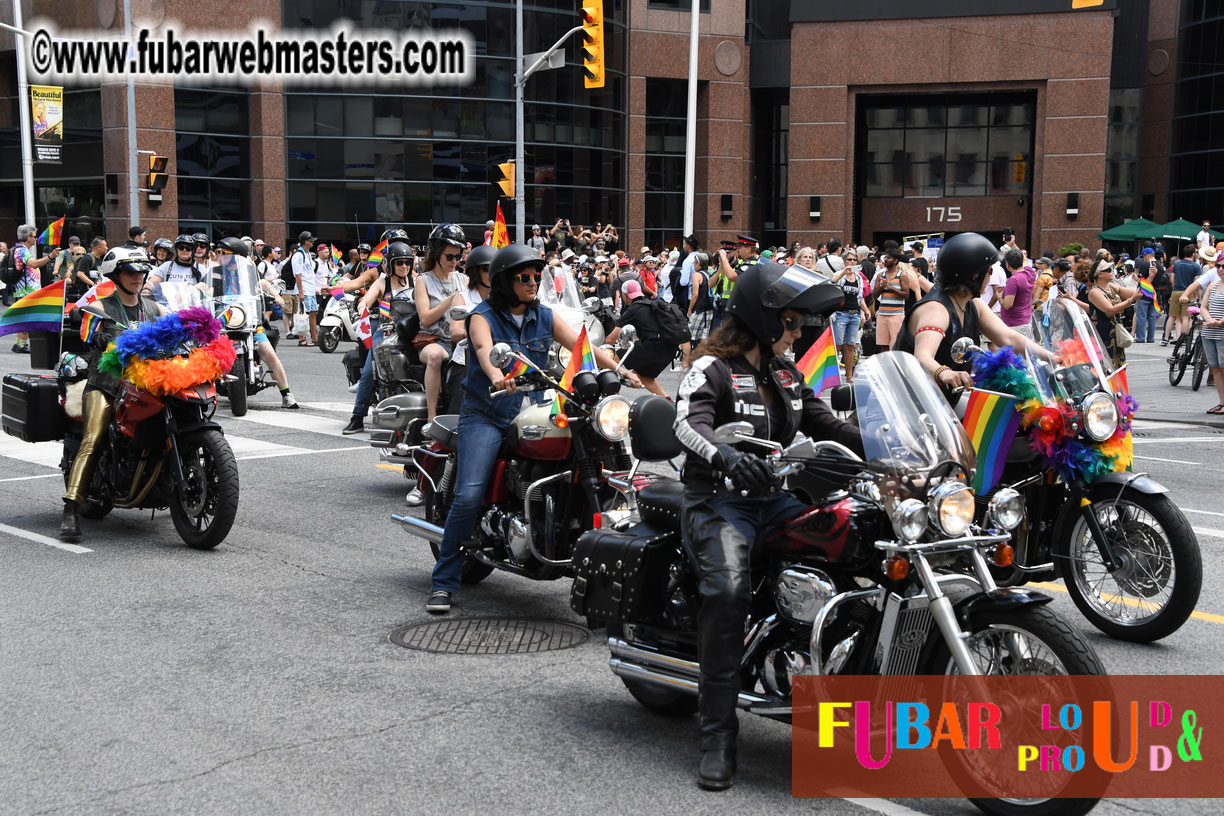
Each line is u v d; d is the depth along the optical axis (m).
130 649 5.75
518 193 25.67
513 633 6.06
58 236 10.20
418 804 4.06
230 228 39.34
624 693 5.19
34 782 4.26
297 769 4.36
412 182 39.75
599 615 4.66
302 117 39.03
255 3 38.53
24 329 8.54
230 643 5.85
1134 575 5.85
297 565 7.40
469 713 4.93
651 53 43.12
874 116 46.19
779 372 4.36
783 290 4.18
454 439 6.75
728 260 18.34
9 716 4.89
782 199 47.19
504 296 6.34
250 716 4.88
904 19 41.53
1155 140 50.22
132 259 8.18
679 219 44.41
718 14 43.75
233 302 14.09
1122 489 5.82
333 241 39.59
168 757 4.47
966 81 41.25
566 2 40.56
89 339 8.05
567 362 6.65
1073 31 40.00
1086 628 6.10
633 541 4.62
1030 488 6.09
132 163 31.25
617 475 5.88
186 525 7.88
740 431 3.86
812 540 4.09
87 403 8.11
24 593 6.74
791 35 43.28
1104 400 5.77
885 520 4.02
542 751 4.52
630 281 13.47
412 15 39.19
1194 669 5.42
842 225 42.78
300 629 6.09
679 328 9.58
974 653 4.02
